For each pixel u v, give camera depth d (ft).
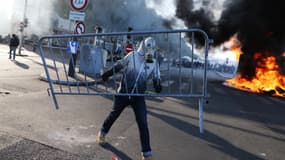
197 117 20.02
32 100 19.61
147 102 23.98
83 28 30.73
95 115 17.60
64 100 20.99
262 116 23.39
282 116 24.32
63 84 27.76
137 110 11.96
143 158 11.53
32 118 15.44
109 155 11.71
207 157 12.66
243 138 16.10
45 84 27.20
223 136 16.07
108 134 14.29
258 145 15.06
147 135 11.61
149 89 26.43
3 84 24.71
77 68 40.52
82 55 34.76
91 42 34.12
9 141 11.80
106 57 33.14
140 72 11.96
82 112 18.02
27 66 42.57
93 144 12.73
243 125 19.31
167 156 12.33
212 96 32.63
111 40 18.43
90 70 34.22
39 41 15.34
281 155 13.76
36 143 11.97
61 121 15.60
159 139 14.49
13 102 18.43
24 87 24.43
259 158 13.09
